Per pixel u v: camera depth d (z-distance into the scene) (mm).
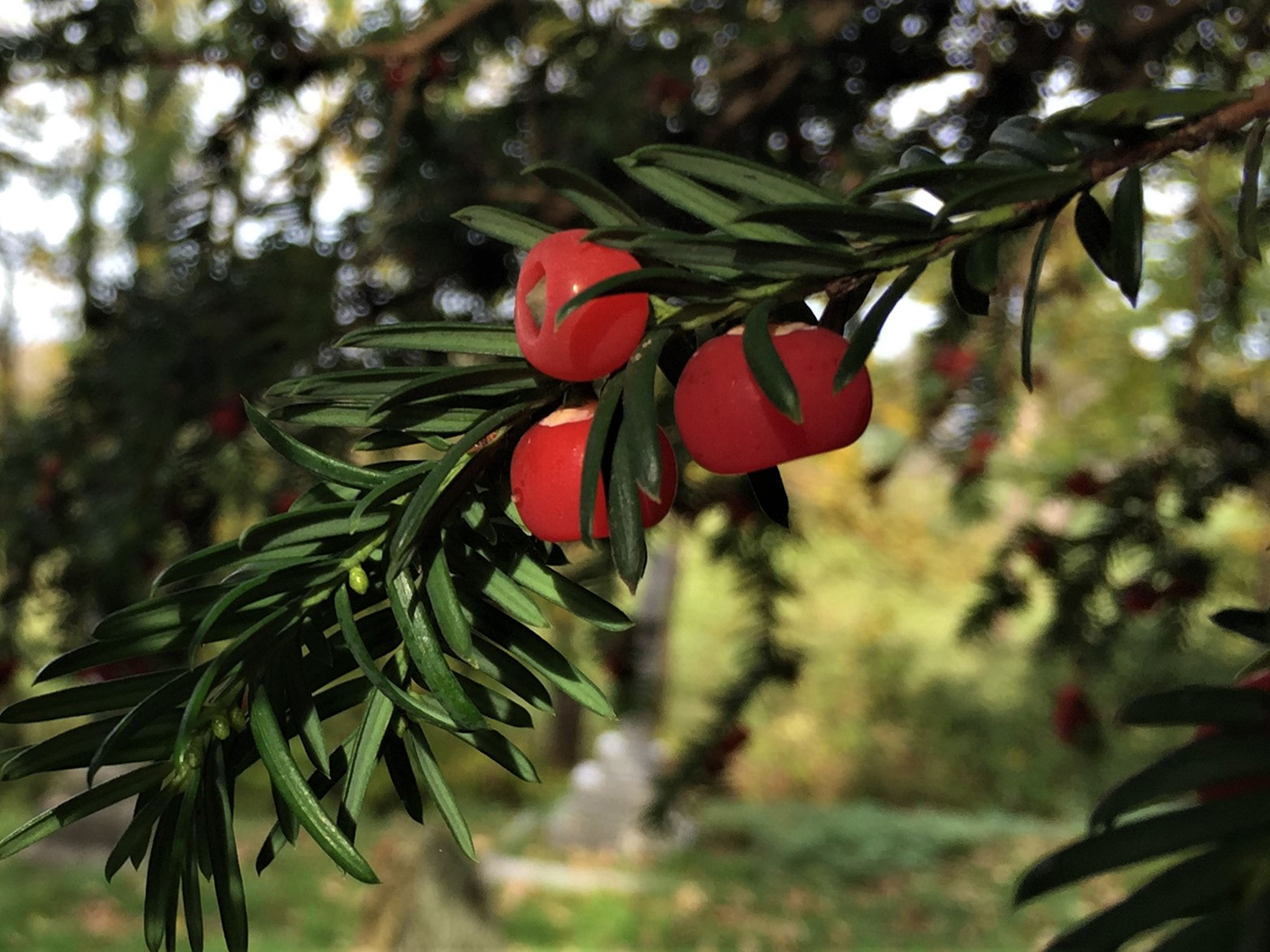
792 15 237
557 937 892
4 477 270
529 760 83
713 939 903
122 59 259
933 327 263
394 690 72
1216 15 216
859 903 1021
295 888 912
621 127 262
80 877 907
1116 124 73
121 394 259
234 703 79
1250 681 70
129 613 78
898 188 70
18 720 76
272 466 256
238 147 273
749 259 72
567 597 84
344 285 273
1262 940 47
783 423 77
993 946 913
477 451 84
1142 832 52
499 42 265
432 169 277
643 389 72
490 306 292
